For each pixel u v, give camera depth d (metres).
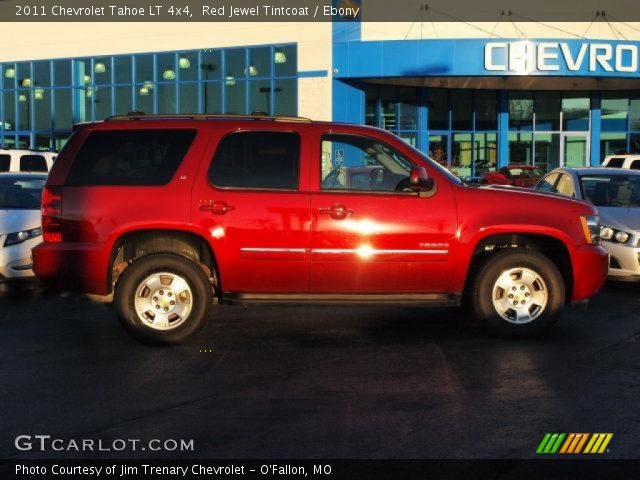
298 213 6.91
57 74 32.59
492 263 7.16
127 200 6.91
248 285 7.01
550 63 27.64
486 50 27.44
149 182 6.97
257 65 28.95
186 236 7.07
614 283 10.58
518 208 7.09
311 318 8.38
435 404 5.43
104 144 7.07
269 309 8.85
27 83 33.19
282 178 7.00
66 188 6.98
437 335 7.54
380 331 7.75
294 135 7.10
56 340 7.34
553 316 7.20
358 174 7.08
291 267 6.96
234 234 6.91
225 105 29.58
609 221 9.62
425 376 6.12
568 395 5.64
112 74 31.47
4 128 33.84
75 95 32.25
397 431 4.91
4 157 18.02
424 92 31.48
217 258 6.93
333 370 6.30
